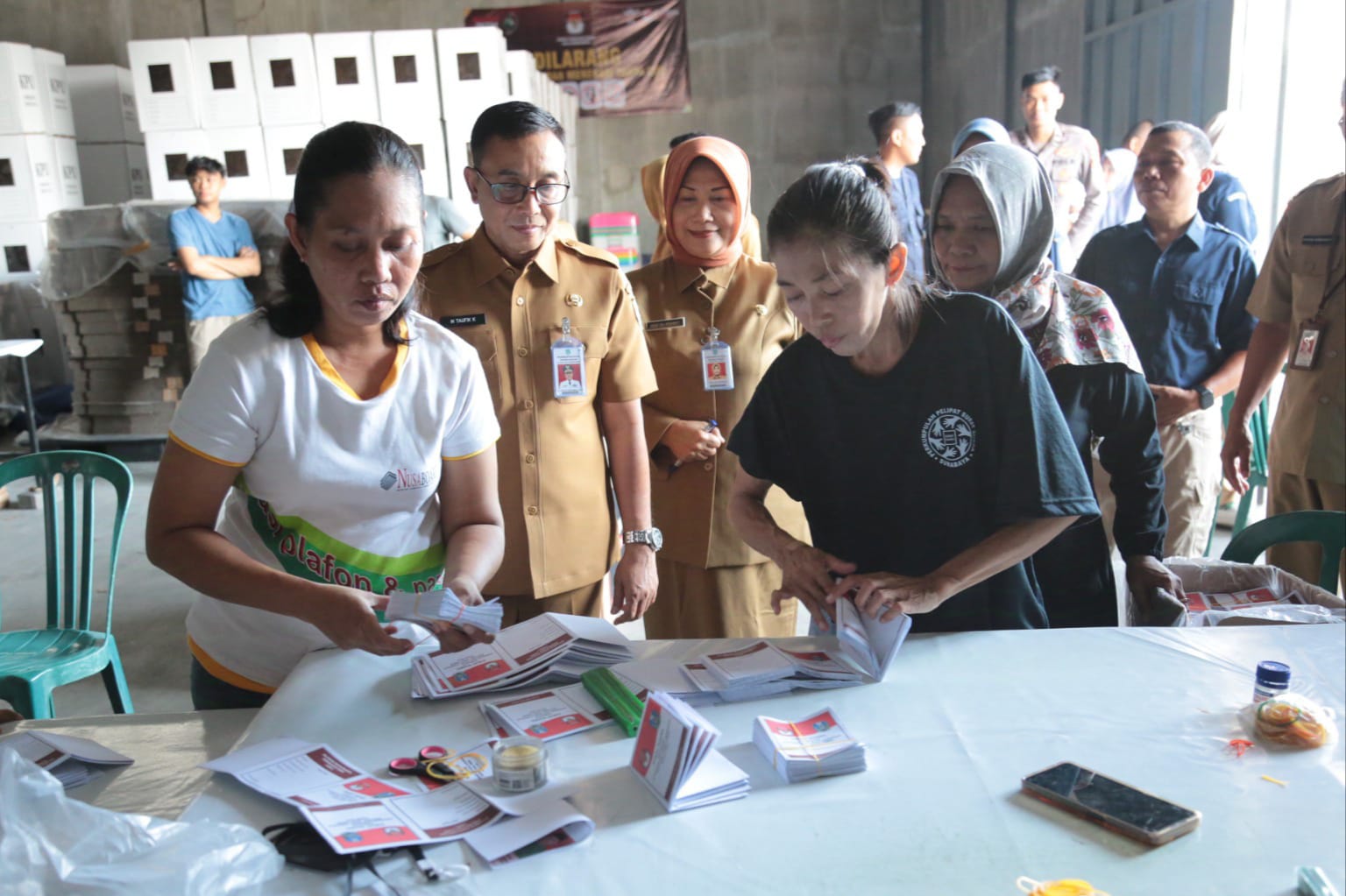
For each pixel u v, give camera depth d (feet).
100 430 19.51
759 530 4.95
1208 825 3.17
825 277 4.03
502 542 4.73
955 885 2.91
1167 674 4.23
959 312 4.50
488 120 5.74
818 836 3.17
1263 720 3.68
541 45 27.40
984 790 3.40
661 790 3.38
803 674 4.29
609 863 3.07
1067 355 5.36
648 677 4.29
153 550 4.18
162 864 2.89
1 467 7.74
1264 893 2.85
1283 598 5.73
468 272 6.12
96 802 3.62
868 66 28.07
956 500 4.58
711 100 27.99
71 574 7.82
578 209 28.45
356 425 4.24
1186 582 5.98
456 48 18.67
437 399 4.42
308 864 3.09
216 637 4.79
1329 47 13.03
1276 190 13.61
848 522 4.83
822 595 4.57
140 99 18.94
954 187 5.48
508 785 3.45
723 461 6.89
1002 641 4.61
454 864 3.08
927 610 4.28
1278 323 8.03
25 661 7.20
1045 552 5.38
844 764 3.54
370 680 4.42
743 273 7.12
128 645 10.88
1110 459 5.51
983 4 23.24
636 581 6.22
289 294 4.20
